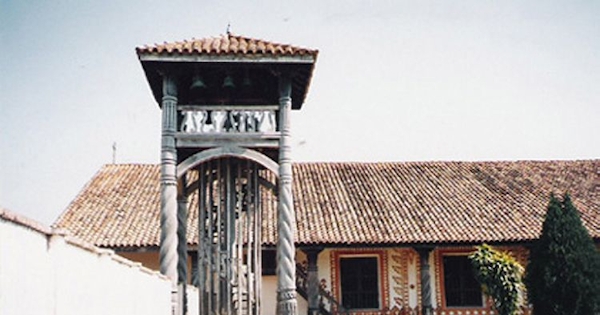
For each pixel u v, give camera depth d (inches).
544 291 721.0
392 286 872.3
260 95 518.3
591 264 713.0
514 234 826.8
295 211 882.8
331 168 1050.1
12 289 148.2
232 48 455.8
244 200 542.0
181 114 460.1
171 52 442.9
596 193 968.3
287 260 447.5
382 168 1057.5
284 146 461.4
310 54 456.4
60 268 177.3
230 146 457.1
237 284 493.7
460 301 875.4
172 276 426.0
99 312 219.6
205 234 503.5
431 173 1039.6
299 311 845.2
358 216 872.3
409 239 812.0
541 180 1018.7
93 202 896.9
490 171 1053.2
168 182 441.4
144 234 800.3
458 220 866.1
